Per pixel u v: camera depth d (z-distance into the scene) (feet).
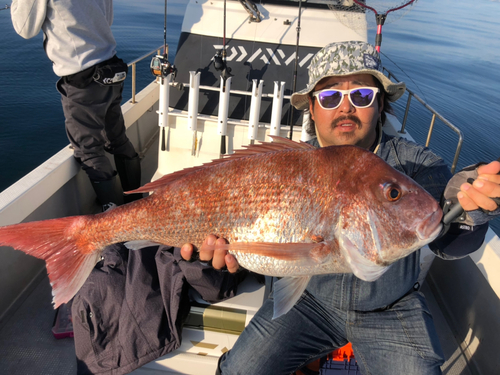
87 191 4.08
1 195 2.93
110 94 3.58
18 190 3.01
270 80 4.02
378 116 2.37
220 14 4.15
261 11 4.18
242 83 4.03
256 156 1.93
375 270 1.78
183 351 2.61
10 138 7.91
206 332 2.62
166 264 2.58
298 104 2.81
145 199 2.07
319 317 2.38
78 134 3.51
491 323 2.75
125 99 9.68
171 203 2.01
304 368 2.52
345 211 1.78
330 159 1.84
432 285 3.64
